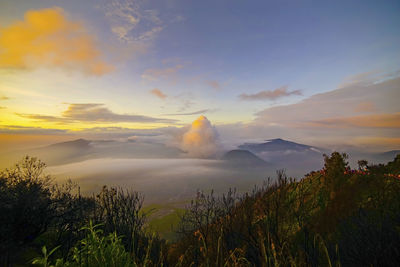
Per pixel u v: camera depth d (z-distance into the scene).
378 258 2.05
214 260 2.80
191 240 3.47
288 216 3.47
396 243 2.09
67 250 3.02
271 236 2.82
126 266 2.25
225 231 3.29
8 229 2.94
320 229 3.05
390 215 2.70
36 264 2.71
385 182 3.36
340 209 3.16
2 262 2.59
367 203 3.10
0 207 3.12
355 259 2.17
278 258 2.35
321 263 2.35
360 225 2.58
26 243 3.21
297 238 2.97
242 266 2.45
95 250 2.18
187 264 2.96
